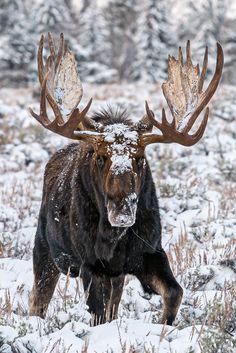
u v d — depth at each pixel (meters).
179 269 18.44
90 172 14.79
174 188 26.62
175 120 14.34
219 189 28.50
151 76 121.12
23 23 121.06
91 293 14.70
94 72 114.00
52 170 18.22
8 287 18.38
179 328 14.17
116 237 14.66
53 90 15.49
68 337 12.37
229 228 21.53
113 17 136.12
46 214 17.55
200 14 147.88
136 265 15.14
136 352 11.73
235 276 17.67
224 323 12.97
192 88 15.34
